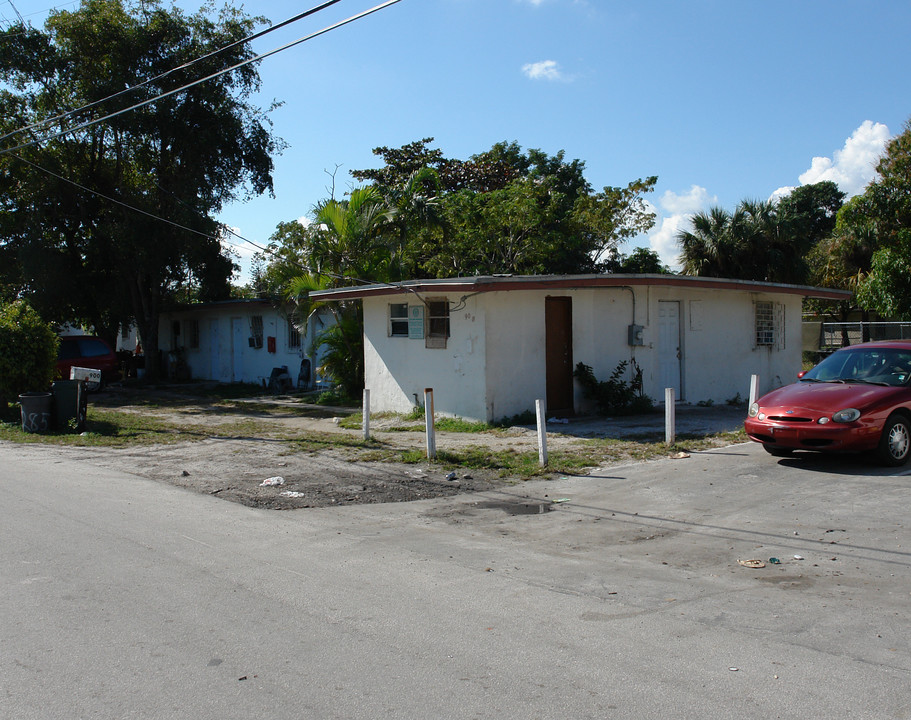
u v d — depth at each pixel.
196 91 24.34
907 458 9.41
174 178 25.25
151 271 24.34
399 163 34.59
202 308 26.86
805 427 9.09
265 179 26.84
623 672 4.09
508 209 22.45
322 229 18.27
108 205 24.47
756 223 26.91
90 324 29.05
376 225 18.42
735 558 6.23
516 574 5.88
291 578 5.77
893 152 26.86
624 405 14.55
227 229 23.95
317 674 4.08
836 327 26.83
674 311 15.92
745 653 4.32
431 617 4.94
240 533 7.14
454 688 3.91
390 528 7.37
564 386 14.52
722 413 14.93
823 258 30.98
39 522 7.45
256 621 4.86
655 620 4.86
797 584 5.55
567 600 5.27
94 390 22.78
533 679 4.01
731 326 16.84
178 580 5.69
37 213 23.75
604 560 6.26
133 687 3.92
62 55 23.53
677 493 8.49
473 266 23.47
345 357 18.42
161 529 7.25
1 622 4.82
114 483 9.53
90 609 5.06
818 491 8.29
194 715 3.64
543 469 9.80
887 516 7.26
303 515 7.91
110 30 23.31
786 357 18.12
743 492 8.41
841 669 4.09
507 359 13.67
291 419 16.23
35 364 16.12
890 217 26.80
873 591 5.37
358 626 4.78
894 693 3.80
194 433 14.02
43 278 24.02
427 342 14.52
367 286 14.98
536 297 14.04
